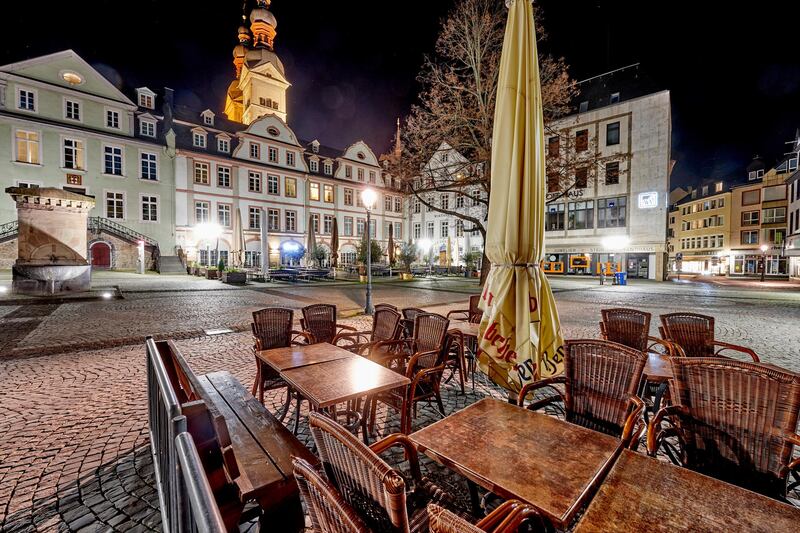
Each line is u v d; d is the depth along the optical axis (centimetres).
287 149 3666
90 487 270
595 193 3055
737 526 134
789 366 577
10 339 675
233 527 182
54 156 2530
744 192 4450
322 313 512
